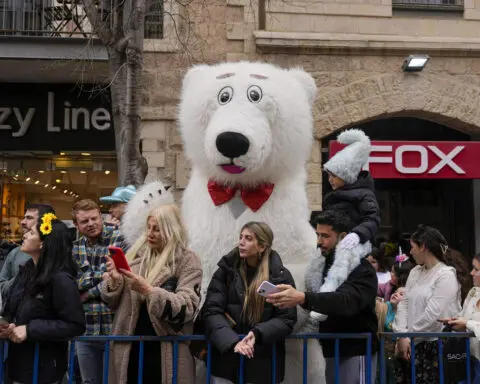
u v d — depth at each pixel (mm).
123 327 3453
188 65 8984
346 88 9328
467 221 10453
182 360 3404
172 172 9078
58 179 10031
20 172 9930
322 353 3980
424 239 4535
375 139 10211
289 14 9430
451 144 9273
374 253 6270
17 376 3309
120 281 3445
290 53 9305
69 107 9547
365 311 3721
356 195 4137
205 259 4055
